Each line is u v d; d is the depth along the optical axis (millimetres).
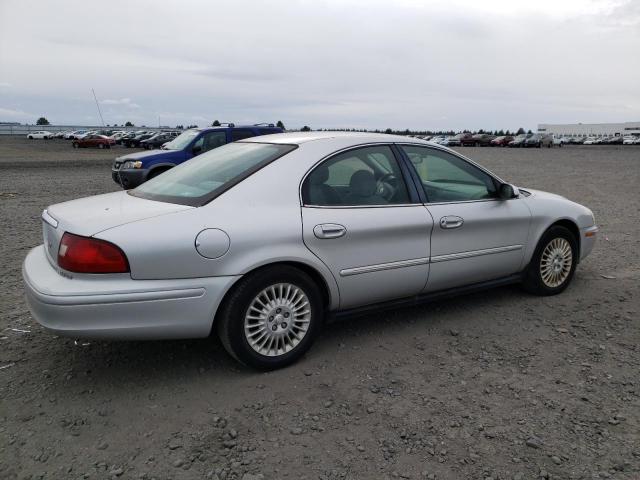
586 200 12570
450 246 4234
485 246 4465
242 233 3301
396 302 4148
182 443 2766
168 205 3408
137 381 3406
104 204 3607
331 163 3820
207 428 2900
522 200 4816
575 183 16906
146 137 48875
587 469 2584
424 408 3117
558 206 5039
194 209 3301
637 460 2652
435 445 2770
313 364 3670
